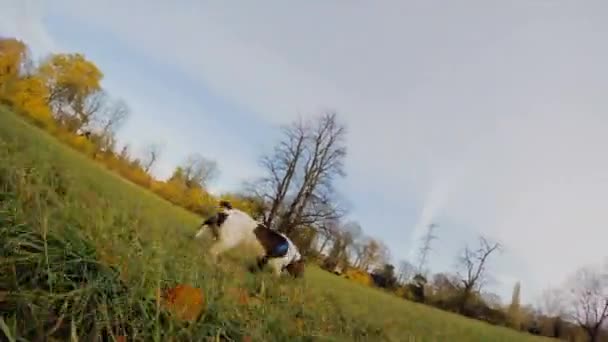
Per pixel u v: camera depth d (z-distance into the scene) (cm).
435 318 643
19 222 237
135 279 245
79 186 395
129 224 345
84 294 205
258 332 271
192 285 275
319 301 498
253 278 462
